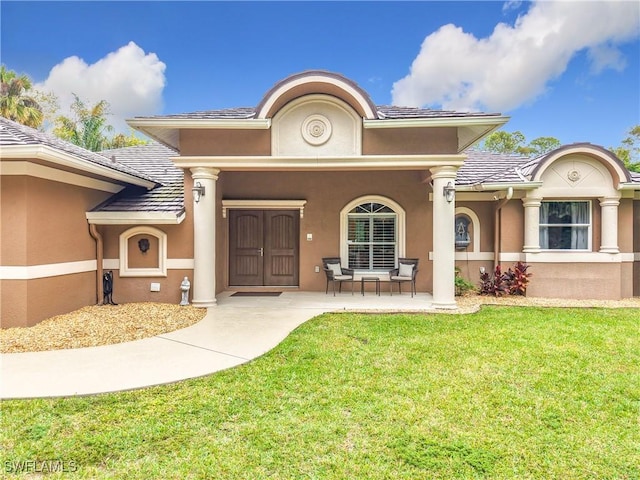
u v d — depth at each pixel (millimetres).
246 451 3320
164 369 5145
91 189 9336
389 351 5984
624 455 3289
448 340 6582
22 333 6727
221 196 11750
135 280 9781
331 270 11211
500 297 10977
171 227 9766
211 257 9422
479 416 3947
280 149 9141
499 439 3523
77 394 4344
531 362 5516
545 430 3688
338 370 5180
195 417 3883
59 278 8062
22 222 7074
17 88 26797
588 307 9617
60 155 6984
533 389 4609
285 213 12398
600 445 3436
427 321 7945
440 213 9141
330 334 6930
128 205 9758
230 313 8711
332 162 8992
